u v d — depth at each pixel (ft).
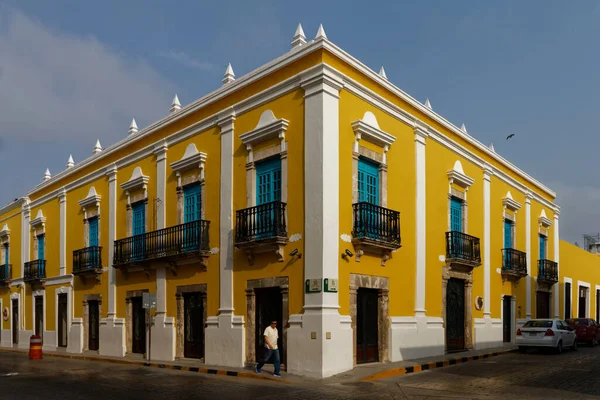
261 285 45.29
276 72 46.68
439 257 55.62
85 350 69.77
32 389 36.47
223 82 53.62
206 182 52.85
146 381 40.24
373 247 45.42
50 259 81.20
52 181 82.23
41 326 82.43
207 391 34.76
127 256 61.11
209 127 53.26
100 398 32.35
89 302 70.90
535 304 80.33
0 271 95.09
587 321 74.90
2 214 100.01
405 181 51.34
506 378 39.58
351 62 45.32
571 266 98.17
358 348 44.47
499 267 69.05
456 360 50.08
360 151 45.78
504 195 72.74
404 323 49.08
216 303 49.83
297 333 41.34
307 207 42.22
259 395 32.83
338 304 41.60
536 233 83.35
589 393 33.14
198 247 51.03
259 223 45.34
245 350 46.57
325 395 32.55
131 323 62.28
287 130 44.93
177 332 54.49
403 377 40.52
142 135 62.75
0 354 75.51
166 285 56.44
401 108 51.55
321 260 40.60
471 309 60.80
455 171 58.95
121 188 65.57
